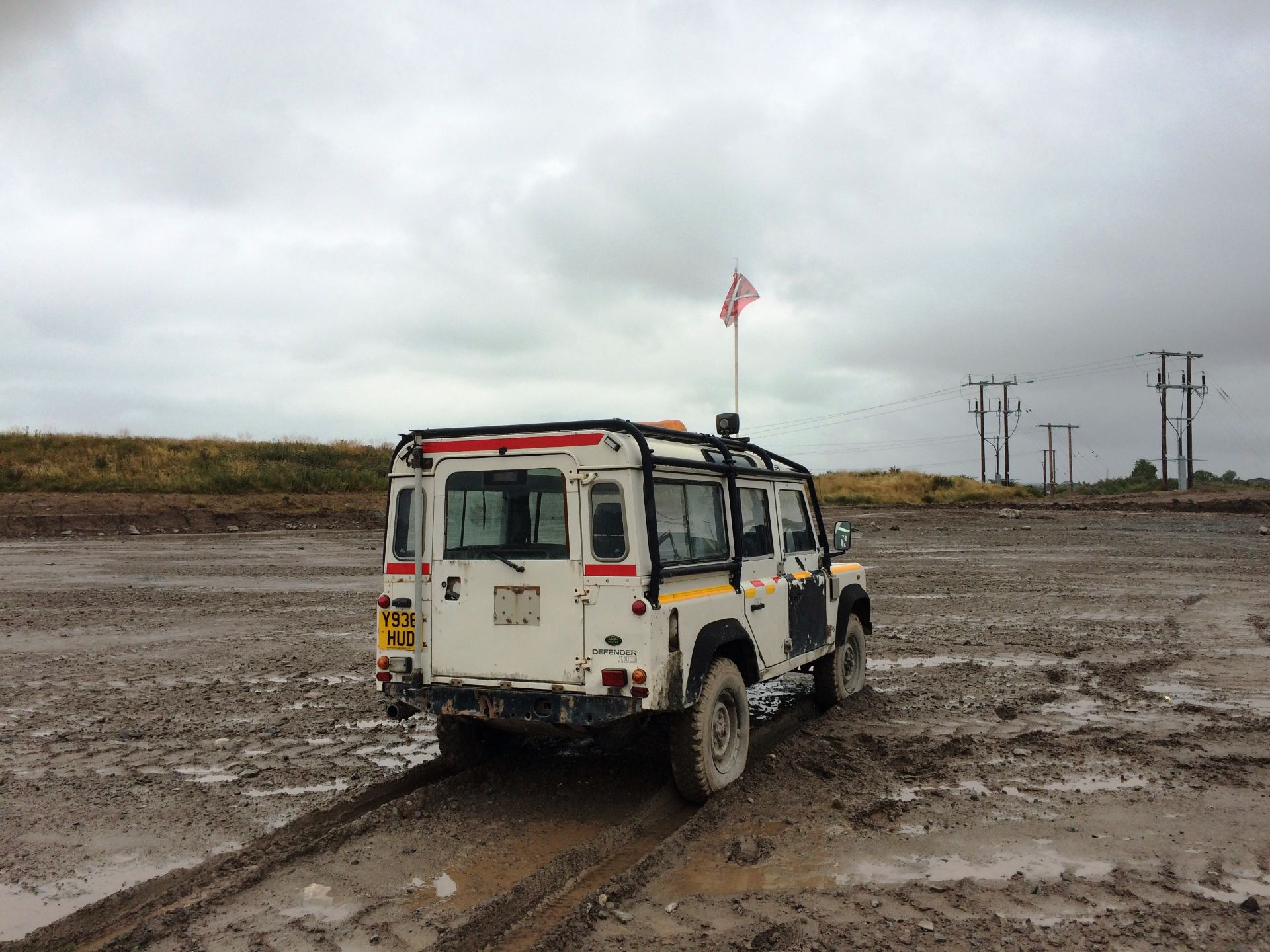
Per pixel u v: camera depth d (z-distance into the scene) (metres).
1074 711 8.45
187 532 32.94
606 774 6.77
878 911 4.45
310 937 4.27
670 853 5.19
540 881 4.82
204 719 8.52
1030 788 6.30
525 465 5.84
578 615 5.63
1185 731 7.75
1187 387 68.75
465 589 5.94
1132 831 5.47
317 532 33.31
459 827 5.72
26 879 5.00
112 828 5.75
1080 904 4.50
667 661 5.64
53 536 31.23
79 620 14.53
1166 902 4.51
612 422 5.71
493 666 5.86
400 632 6.14
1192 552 24.78
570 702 5.62
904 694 9.25
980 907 4.47
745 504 7.12
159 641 12.77
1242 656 10.96
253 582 19.55
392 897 4.71
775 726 8.09
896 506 50.69
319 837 5.50
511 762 7.02
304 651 12.02
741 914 4.44
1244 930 4.21
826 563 8.53
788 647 7.49
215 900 4.65
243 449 45.97
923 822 5.66
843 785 6.44
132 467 39.94
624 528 5.57
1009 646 11.85
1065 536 30.88
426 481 6.12
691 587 6.11
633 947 4.12
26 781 6.70
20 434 43.38
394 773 6.88
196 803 6.22
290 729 8.18
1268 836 5.37
